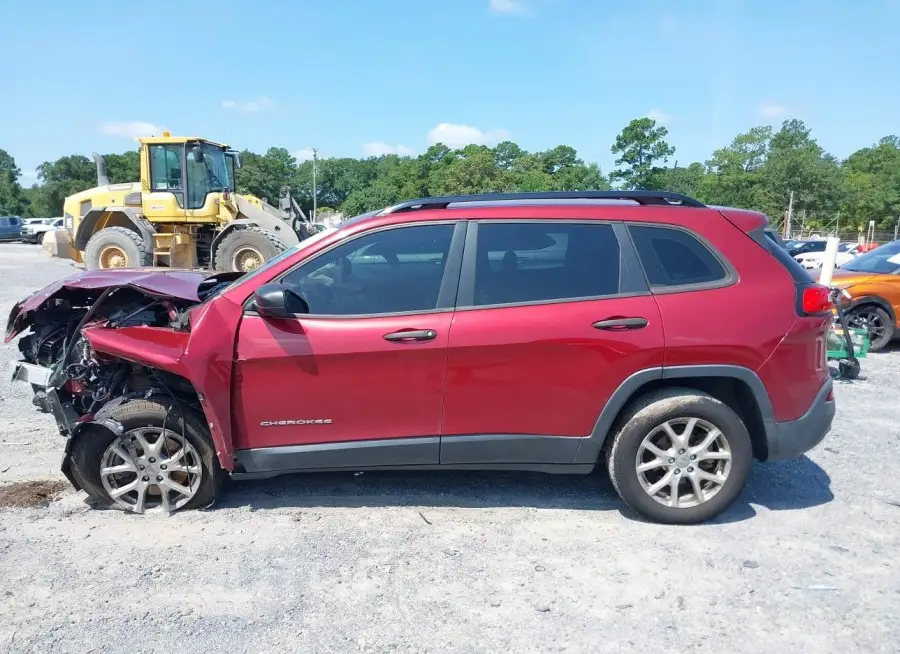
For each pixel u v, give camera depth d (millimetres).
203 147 15352
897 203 75625
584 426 3820
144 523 3922
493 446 3840
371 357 3727
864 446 5285
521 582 3330
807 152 59625
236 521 3955
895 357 8977
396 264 3863
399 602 3162
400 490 4395
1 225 43656
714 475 3887
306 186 115500
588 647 2850
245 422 3809
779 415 3871
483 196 4117
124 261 15406
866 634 2936
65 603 3131
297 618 3037
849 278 9273
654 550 3643
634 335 3729
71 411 4230
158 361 3711
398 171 98562
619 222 3900
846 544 3715
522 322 3730
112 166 102438
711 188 63406
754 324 3783
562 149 93125
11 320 4469
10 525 3879
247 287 3830
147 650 2812
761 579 3361
